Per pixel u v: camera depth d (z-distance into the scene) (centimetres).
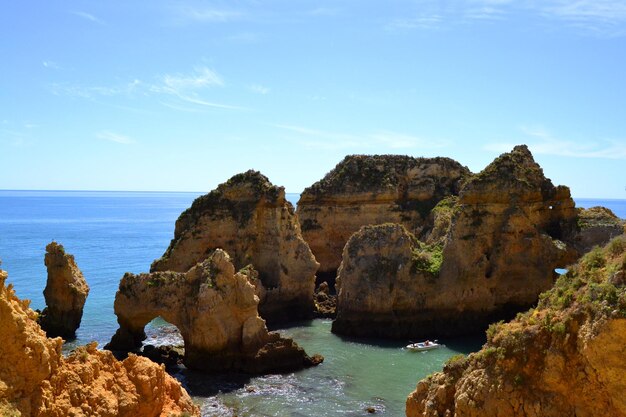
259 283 6419
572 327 1998
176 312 4788
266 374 4556
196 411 2703
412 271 5869
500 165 6141
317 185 8875
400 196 8988
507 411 2066
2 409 1870
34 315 2247
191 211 7381
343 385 4325
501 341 2184
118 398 2264
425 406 2377
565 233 6359
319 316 6819
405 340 5675
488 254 5981
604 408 1895
